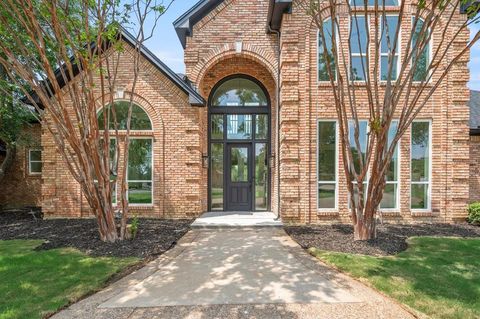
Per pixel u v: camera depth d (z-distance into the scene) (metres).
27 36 6.38
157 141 9.70
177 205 9.70
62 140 6.50
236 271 5.09
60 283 4.47
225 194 11.11
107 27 6.40
